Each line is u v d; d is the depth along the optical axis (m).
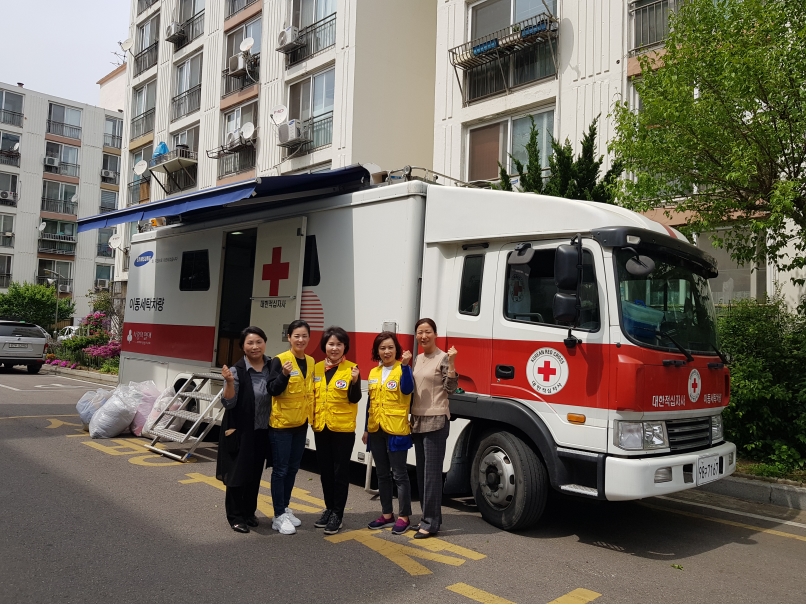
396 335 5.81
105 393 9.36
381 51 17.22
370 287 6.49
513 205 5.62
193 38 23.88
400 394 5.07
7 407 11.65
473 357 5.72
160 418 8.20
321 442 5.25
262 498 6.26
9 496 5.83
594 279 5.07
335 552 4.71
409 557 4.65
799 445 7.38
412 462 6.06
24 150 41.50
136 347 10.28
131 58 28.30
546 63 13.35
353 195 6.82
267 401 5.14
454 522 5.64
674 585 4.40
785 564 4.94
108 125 45.19
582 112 12.49
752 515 6.32
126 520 5.29
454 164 14.77
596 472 4.84
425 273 6.15
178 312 9.34
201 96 23.08
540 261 5.43
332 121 17.56
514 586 4.22
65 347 23.39
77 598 3.77
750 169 6.52
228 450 4.99
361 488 6.81
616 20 12.09
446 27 15.14
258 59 20.36
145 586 3.98
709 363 5.55
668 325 5.29
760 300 8.74
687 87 6.95
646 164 7.53
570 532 5.53
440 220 6.10
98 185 44.47
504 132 14.07
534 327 5.33
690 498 6.86
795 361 7.54
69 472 6.80
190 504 5.83
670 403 5.02
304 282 7.31
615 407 4.80
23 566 4.23
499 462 5.43
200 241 9.07
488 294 5.70
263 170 19.77
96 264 44.22
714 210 7.36
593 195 9.15
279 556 4.59
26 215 41.44
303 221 7.28
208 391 8.52
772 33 6.70
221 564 4.39
